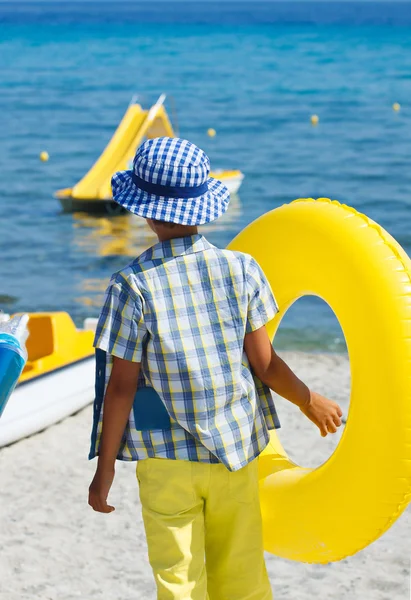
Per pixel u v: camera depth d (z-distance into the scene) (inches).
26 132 1259.2
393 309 113.0
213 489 108.6
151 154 106.6
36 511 209.9
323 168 965.8
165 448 106.5
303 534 124.3
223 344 106.7
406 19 5108.3
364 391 114.7
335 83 1806.1
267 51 2632.9
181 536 107.7
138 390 107.6
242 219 719.7
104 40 3250.5
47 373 272.5
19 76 2026.3
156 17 6122.1
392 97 1592.0
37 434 264.4
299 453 245.0
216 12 7529.5
